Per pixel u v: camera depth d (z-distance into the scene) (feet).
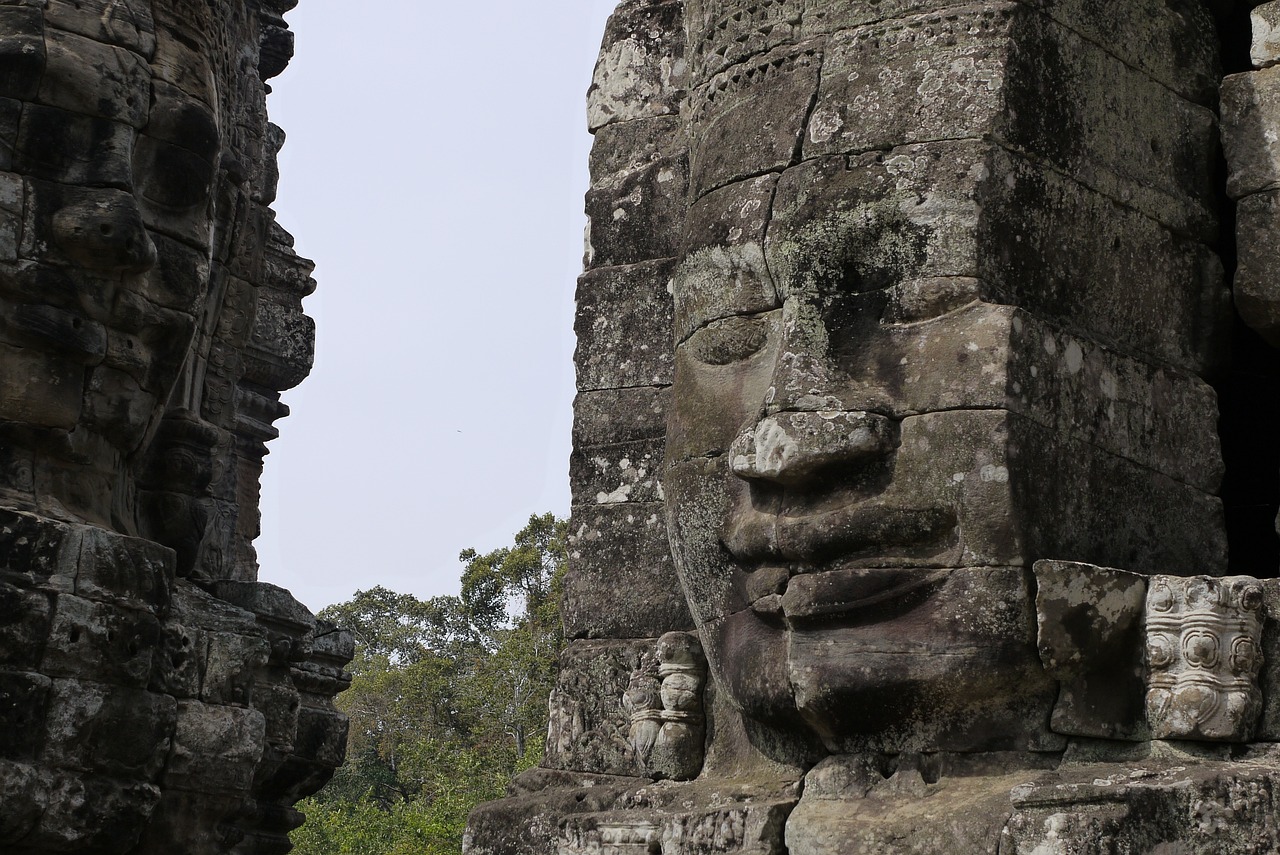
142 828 32.35
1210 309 24.22
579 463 28.04
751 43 24.50
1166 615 21.21
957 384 21.50
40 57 33.27
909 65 22.84
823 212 22.66
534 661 104.27
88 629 31.76
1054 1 23.09
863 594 21.48
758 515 22.62
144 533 37.52
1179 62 24.67
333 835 84.74
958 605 21.09
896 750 21.83
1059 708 21.20
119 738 32.14
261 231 44.93
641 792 25.13
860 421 21.61
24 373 32.60
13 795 30.45
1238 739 20.90
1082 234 22.84
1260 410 26.71
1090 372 22.40
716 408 23.85
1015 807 19.98
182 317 35.01
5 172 32.89
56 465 33.30
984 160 22.04
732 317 23.71
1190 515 23.35
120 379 34.04
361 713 117.29
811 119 23.29
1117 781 19.98
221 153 39.70
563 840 24.84
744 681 22.88
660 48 29.22
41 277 32.68
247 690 35.09
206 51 36.52
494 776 88.12
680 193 28.04
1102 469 22.24
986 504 21.11
